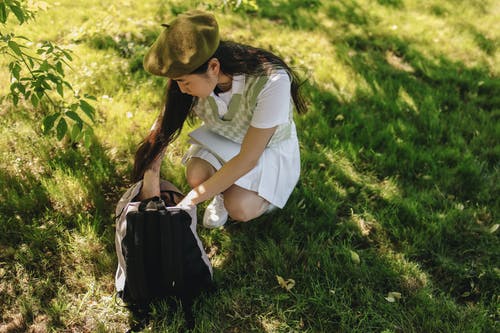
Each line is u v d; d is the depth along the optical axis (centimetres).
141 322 213
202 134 228
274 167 223
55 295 222
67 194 257
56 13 439
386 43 448
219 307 222
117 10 455
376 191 286
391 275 238
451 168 307
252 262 240
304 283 233
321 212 270
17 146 283
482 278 239
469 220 269
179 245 190
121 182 274
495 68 427
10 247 234
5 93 321
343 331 214
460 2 548
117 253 213
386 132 325
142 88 342
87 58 366
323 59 406
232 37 427
